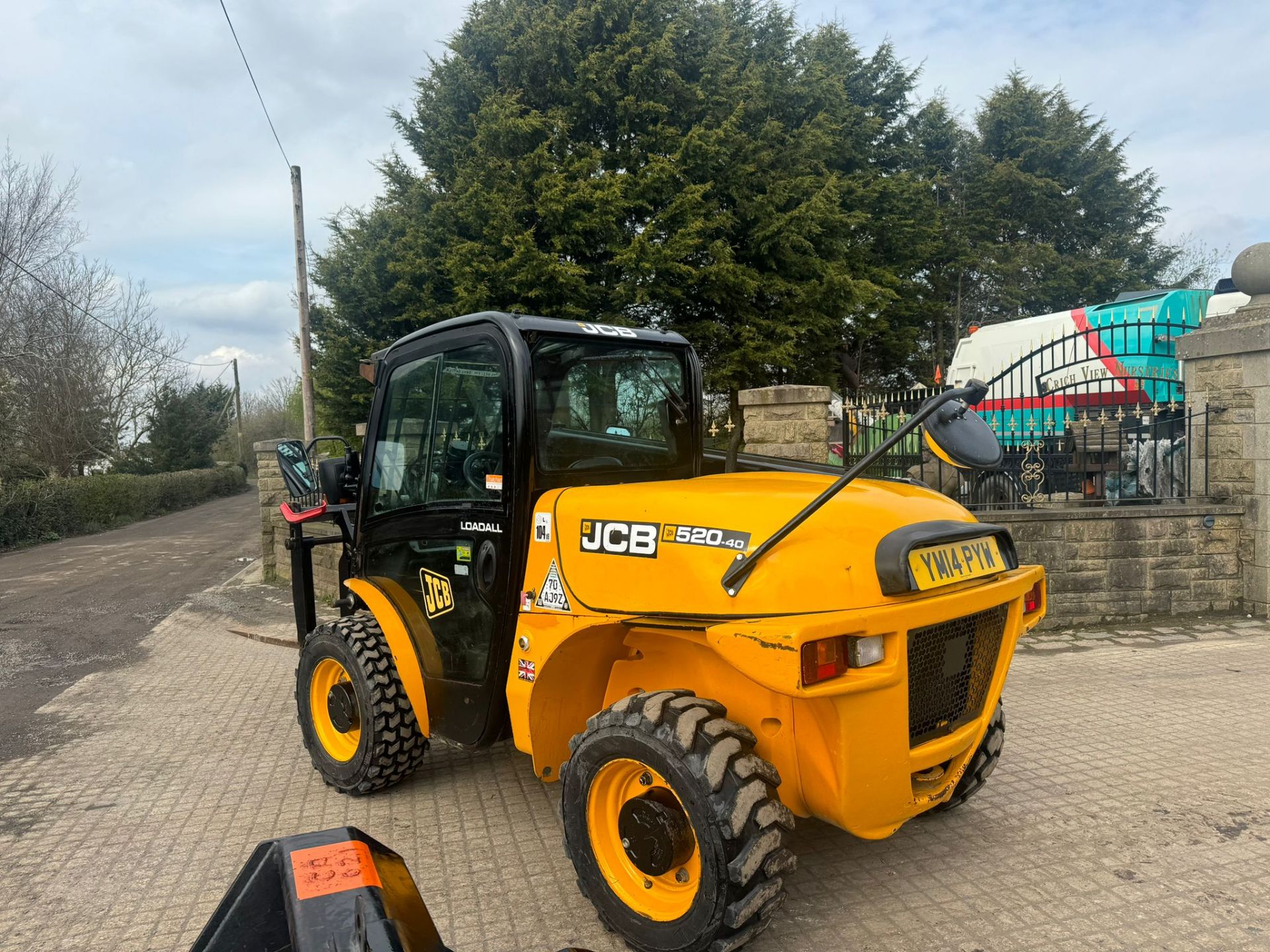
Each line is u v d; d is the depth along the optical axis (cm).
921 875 327
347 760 415
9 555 1880
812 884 323
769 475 370
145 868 357
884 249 2122
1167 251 2820
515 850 357
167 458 4028
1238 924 288
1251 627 704
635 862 268
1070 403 1215
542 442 345
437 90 1827
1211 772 418
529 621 324
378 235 1783
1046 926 290
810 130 1797
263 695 636
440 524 370
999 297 2544
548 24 1662
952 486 785
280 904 157
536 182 1584
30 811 426
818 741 262
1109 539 724
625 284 1584
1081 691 558
